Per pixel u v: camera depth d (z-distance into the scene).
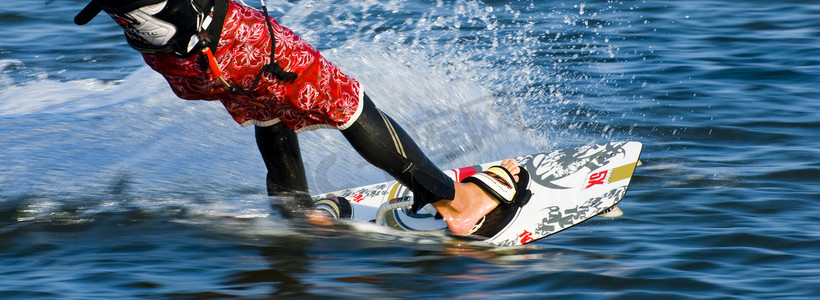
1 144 17.78
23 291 10.79
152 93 22.20
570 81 24.39
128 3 10.48
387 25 30.72
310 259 12.31
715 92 23.38
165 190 15.51
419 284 11.35
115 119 19.98
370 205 15.12
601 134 20.03
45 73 25.41
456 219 13.59
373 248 12.89
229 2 11.10
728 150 18.77
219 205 14.60
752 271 11.69
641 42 29.33
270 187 13.83
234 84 11.53
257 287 11.12
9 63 26.41
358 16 31.91
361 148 12.45
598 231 13.80
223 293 10.88
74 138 18.39
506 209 13.81
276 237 13.19
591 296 10.85
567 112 21.56
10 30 30.67
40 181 15.56
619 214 14.09
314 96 11.88
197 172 16.55
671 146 19.08
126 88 23.14
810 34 30.64
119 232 13.26
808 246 12.73
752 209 14.76
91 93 23.00
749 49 28.45
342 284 11.32
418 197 13.02
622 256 12.50
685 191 15.93
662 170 17.33
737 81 24.58
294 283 11.27
